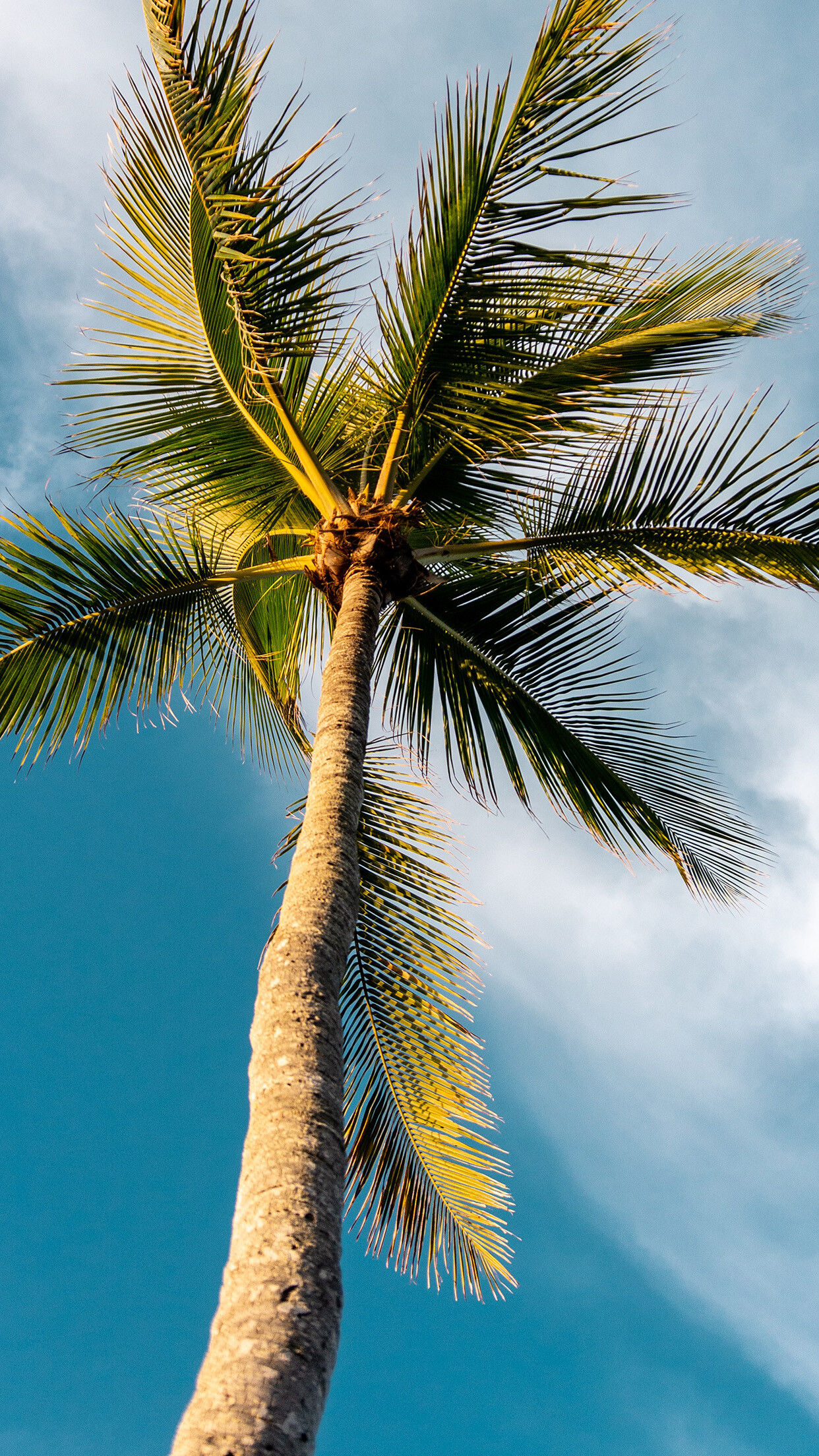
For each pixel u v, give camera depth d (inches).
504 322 199.3
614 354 208.4
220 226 170.7
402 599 243.1
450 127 181.9
